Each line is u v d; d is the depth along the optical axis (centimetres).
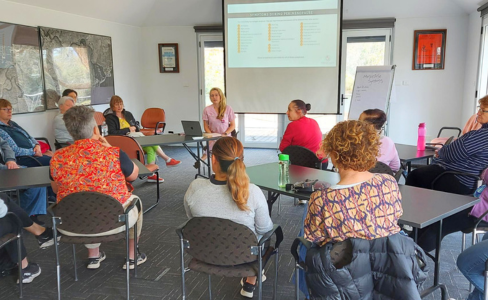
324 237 137
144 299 229
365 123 138
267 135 721
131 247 265
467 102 616
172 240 315
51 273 260
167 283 247
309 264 133
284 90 639
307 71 625
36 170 277
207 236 179
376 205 130
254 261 190
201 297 231
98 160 216
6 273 243
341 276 127
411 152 346
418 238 237
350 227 129
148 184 484
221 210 184
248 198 184
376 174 139
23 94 469
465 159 261
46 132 511
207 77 723
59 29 521
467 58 620
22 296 231
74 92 495
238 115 723
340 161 136
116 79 658
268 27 626
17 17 460
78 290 239
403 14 630
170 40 718
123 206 229
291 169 280
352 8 636
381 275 129
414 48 640
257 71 642
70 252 292
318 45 615
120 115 486
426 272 144
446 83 644
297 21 615
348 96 677
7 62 445
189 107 738
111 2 584
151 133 613
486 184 234
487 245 165
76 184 216
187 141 404
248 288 229
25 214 245
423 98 655
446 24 627
